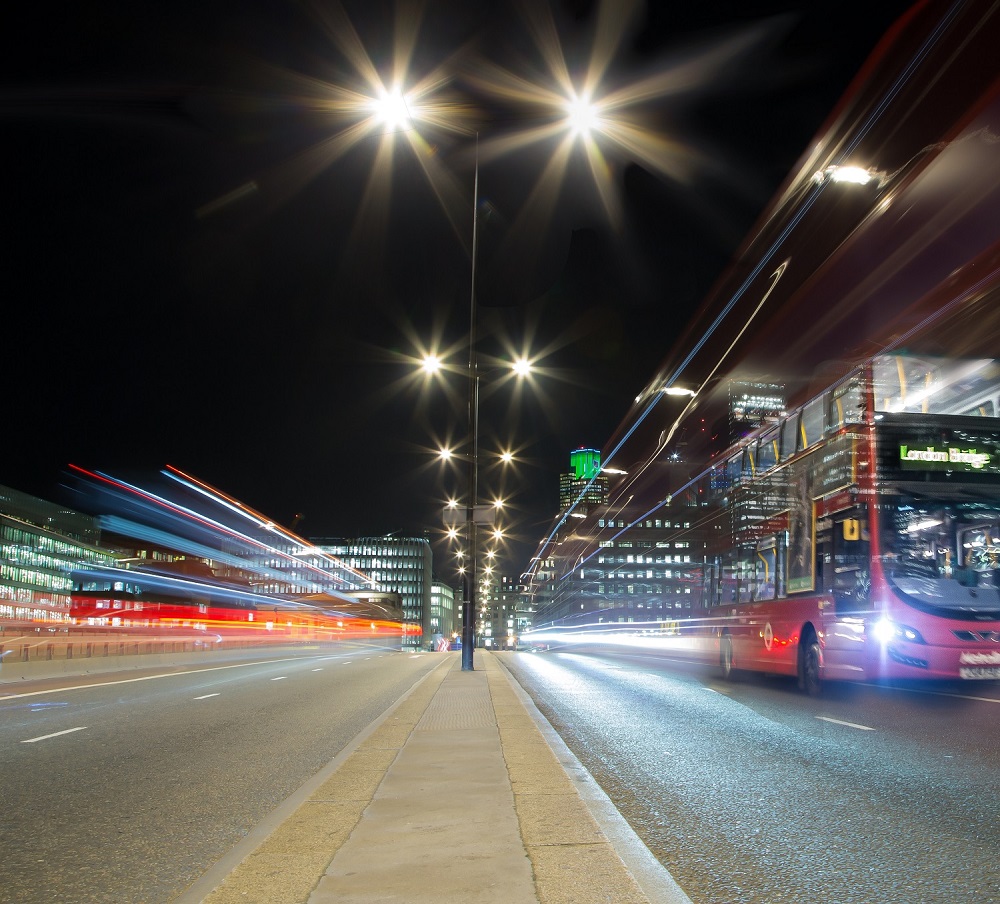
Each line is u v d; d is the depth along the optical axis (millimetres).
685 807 6145
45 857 5156
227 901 3752
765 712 12406
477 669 24672
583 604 110688
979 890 4176
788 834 5316
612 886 3861
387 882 3969
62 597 149125
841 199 28469
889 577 13133
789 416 16828
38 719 13094
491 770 7176
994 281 17719
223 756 9125
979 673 12797
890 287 28953
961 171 22969
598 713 12508
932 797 6273
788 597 16453
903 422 13695
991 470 13648
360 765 7664
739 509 19625
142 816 6277
